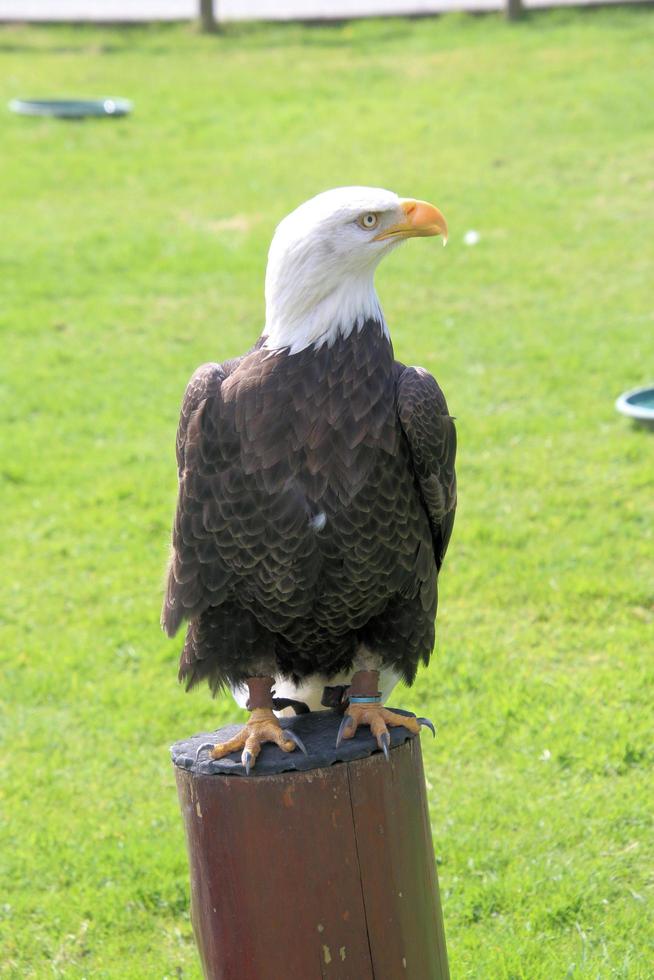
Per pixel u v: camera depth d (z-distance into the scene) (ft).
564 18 114.52
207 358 56.65
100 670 34.37
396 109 94.17
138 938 24.97
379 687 21.03
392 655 20.24
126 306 63.26
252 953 17.30
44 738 31.45
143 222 75.36
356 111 94.43
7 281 66.54
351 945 17.17
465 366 54.13
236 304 63.05
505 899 25.03
